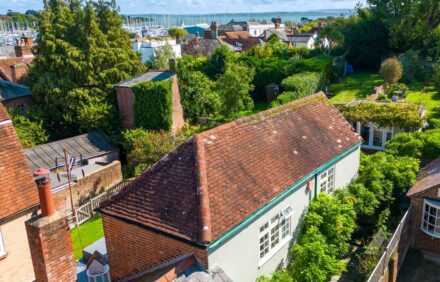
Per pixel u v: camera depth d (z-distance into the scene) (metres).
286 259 14.82
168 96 33.03
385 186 17.67
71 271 10.30
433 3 46.25
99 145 33.19
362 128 25.45
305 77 39.22
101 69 36.56
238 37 89.06
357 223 18.19
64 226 10.02
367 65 51.72
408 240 17.17
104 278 13.89
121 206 12.77
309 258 13.07
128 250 12.73
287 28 115.69
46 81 36.12
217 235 10.91
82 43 36.59
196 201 11.63
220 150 13.61
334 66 46.72
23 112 37.41
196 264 11.04
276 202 13.64
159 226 11.55
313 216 15.03
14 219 14.99
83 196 25.28
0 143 15.66
